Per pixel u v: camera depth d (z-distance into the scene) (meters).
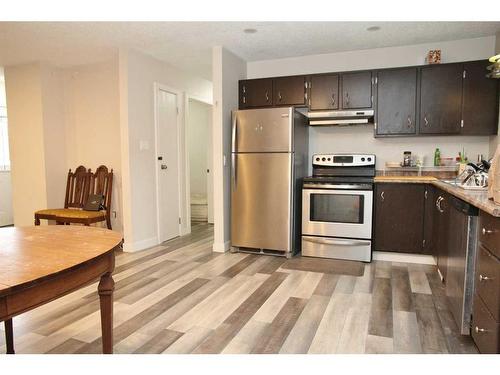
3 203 5.98
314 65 4.33
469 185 2.63
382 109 3.84
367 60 4.11
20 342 2.08
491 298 1.66
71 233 1.76
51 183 4.61
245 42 3.82
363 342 2.06
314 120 4.12
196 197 6.72
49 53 4.12
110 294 1.59
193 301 2.67
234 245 4.07
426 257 3.58
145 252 4.09
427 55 3.83
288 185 3.77
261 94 4.28
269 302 2.65
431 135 3.71
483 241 1.80
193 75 5.28
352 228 3.68
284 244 3.83
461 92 3.58
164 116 4.62
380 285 2.98
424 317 2.38
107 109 4.58
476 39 3.72
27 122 4.59
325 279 3.14
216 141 4.03
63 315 2.44
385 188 3.60
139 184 4.18
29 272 1.17
